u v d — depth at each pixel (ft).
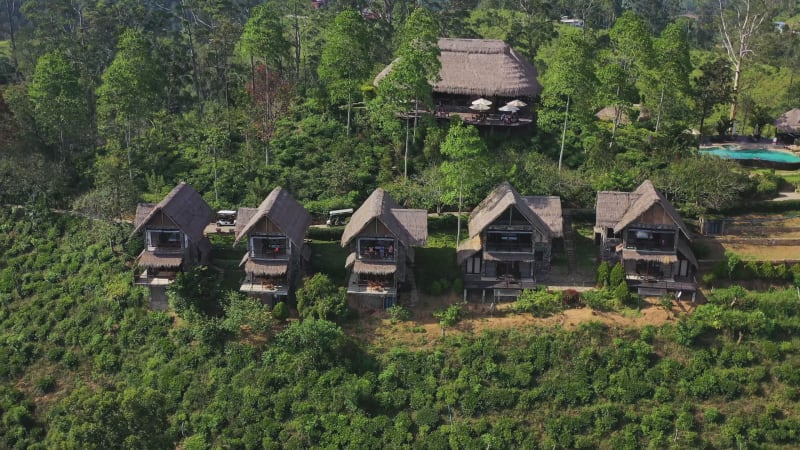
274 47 315.37
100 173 278.05
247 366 218.79
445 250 255.50
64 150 309.83
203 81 378.94
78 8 431.43
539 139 302.66
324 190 283.18
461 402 207.31
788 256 243.60
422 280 241.35
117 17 385.09
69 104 296.10
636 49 307.78
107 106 293.43
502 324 223.71
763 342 215.31
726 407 205.16
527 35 398.62
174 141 321.93
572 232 264.93
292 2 377.71
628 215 233.76
